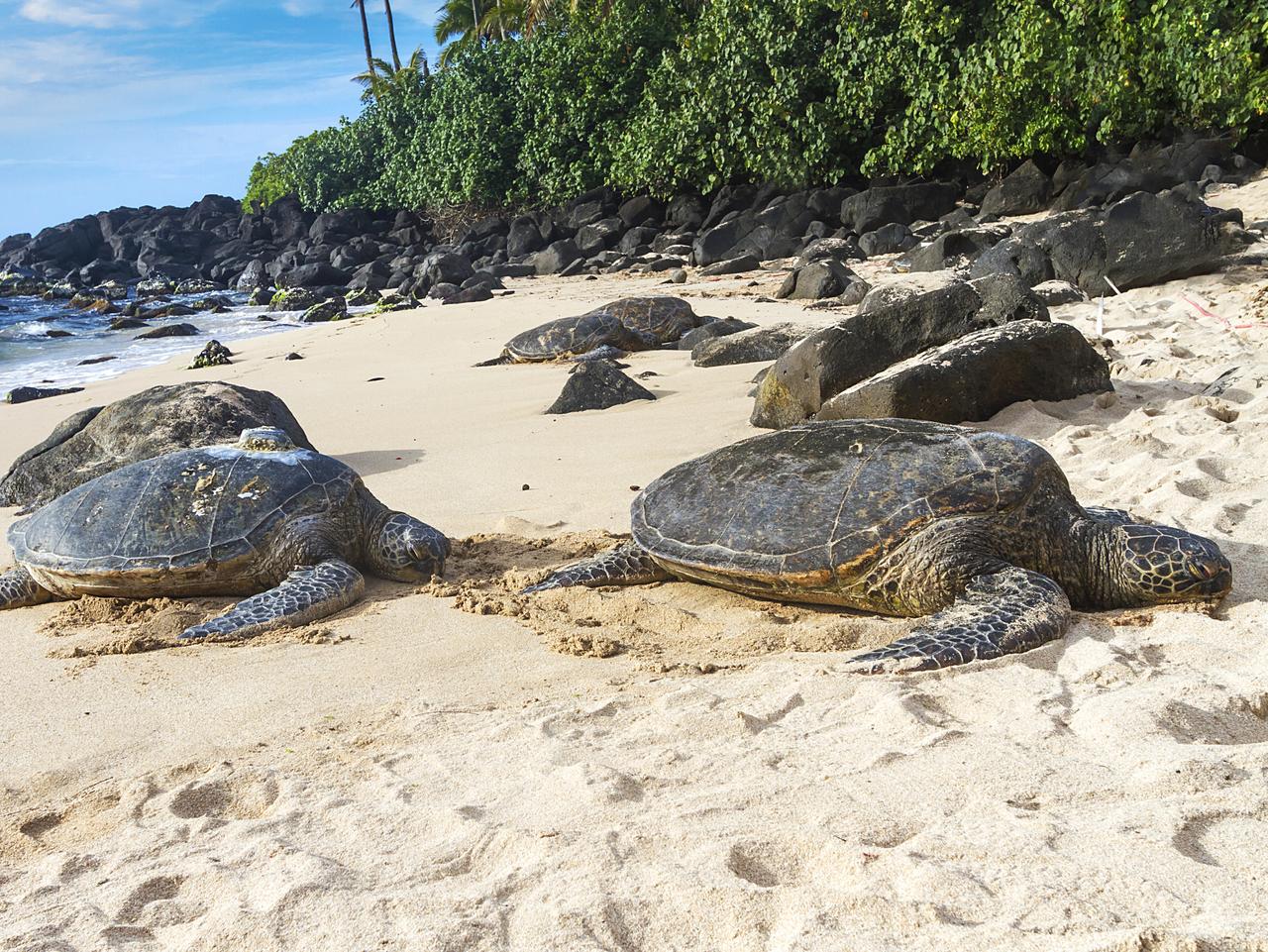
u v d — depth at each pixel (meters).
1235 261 14.52
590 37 35.16
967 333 8.55
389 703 4.14
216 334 25.86
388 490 7.85
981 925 2.34
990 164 25.55
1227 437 6.62
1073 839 2.68
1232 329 10.86
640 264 28.69
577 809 3.11
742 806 3.04
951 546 4.53
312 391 13.60
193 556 5.52
